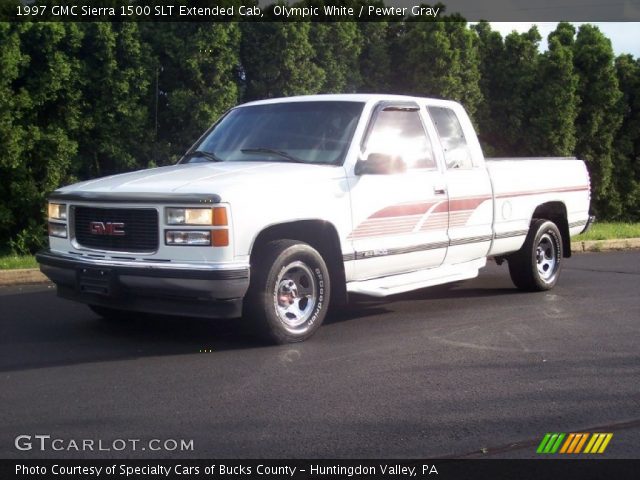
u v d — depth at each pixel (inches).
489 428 193.0
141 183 265.0
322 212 272.1
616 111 728.3
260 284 261.1
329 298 281.6
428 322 310.0
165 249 251.3
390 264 299.7
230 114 327.0
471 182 332.5
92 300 268.1
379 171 287.0
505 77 694.5
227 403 209.2
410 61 633.0
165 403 208.8
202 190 249.3
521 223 362.6
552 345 274.1
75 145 482.0
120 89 497.0
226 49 529.3
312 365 245.6
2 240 481.7
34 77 469.7
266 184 258.8
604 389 224.2
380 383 227.8
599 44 717.3
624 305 347.6
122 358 253.1
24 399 212.1
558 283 410.6
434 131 323.0
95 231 266.1
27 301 348.2
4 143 446.6
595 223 709.9
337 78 604.1
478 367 245.4
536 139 691.4
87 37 489.4
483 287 396.8
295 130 301.1
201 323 302.5
